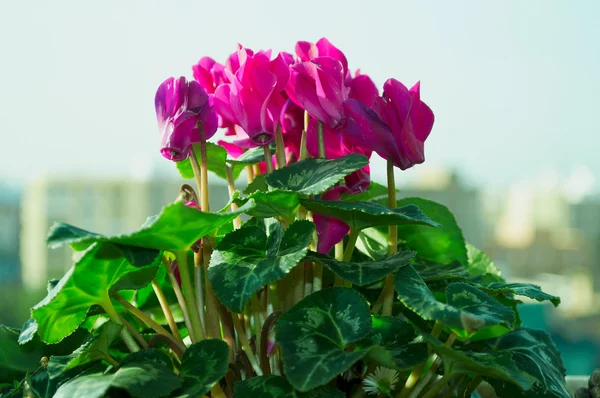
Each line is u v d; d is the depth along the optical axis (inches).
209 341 20.3
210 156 24.7
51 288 22.4
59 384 22.9
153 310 25.0
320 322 20.3
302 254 20.1
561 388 22.4
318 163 22.1
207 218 19.3
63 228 19.4
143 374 19.0
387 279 22.5
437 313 19.3
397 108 21.8
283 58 22.1
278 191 20.3
